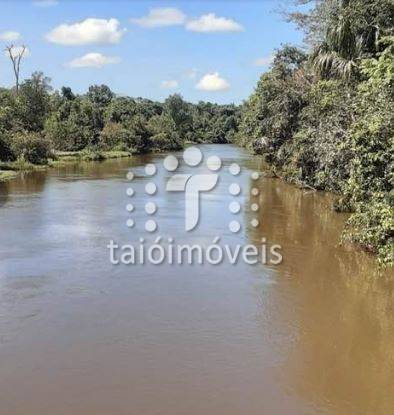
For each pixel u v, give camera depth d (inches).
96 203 920.9
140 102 3924.7
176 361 339.0
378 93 533.3
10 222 749.3
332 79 956.6
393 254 486.0
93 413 282.2
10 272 518.0
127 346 359.9
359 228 619.5
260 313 420.8
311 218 809.5
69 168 1638.8
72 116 2458.2
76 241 641.0
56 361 338.0
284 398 298.4
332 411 287.1
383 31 796.6
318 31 1109.7
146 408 286.4
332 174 875.4
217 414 281.9
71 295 456.8
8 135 1664.6
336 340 373.1
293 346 363.3
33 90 2368.4
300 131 1104.2
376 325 398.9
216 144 3853.3
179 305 435.8
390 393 305.6
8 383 311.7
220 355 348.5
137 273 520.4
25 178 1323.8
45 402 292.5
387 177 526.3
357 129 553.3
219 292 469.1
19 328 387.5
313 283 495.8
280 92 1286.9
